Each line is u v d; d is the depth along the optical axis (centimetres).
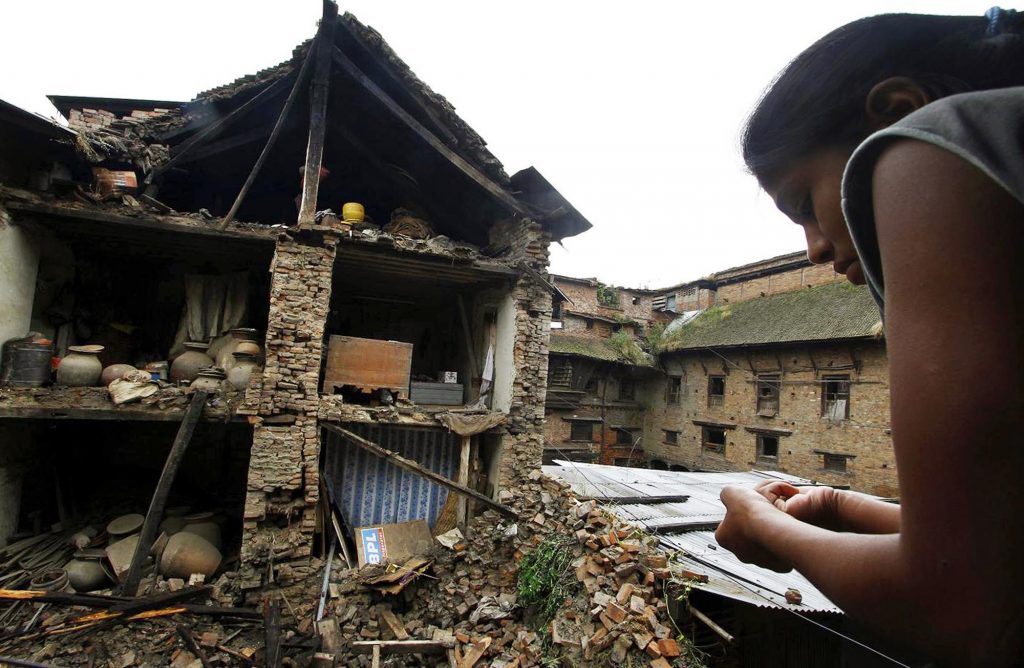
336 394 820
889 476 1261
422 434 956
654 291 2377
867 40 63
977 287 37
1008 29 59
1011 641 34
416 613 723
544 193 916
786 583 520
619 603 534
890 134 48
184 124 805
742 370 1709
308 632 660
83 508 901
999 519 33
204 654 583
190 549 720
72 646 572
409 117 821
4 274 681
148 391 725
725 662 565
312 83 803
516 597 715
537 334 905
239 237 761
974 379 35
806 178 69
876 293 55
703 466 1802
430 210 1073
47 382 717
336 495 883
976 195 39
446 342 1218
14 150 702
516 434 884
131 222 715
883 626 42
